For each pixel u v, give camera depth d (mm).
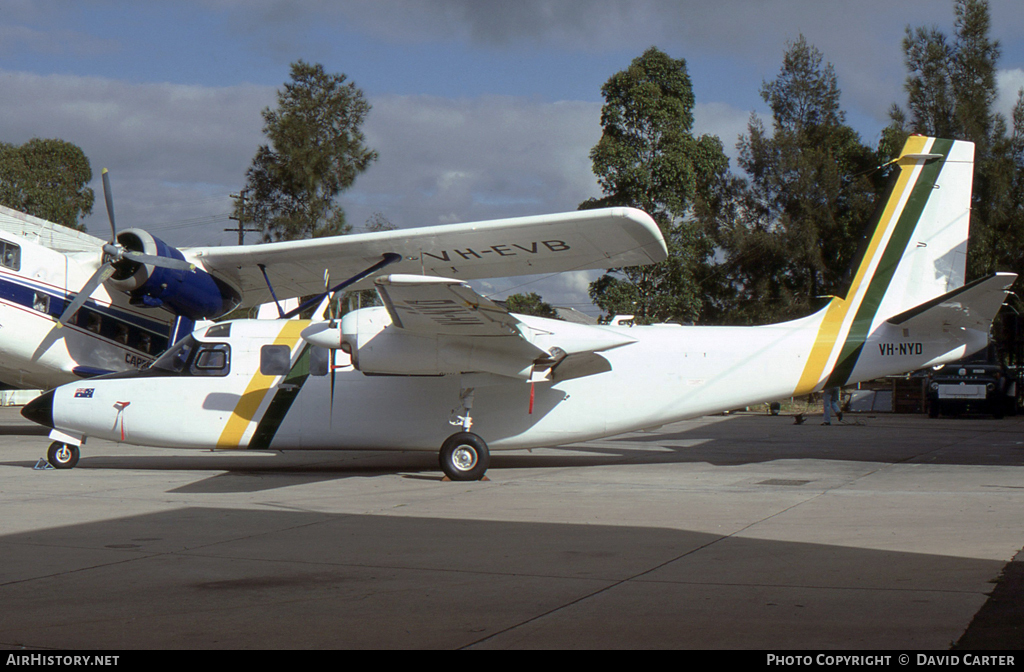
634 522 7141
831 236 36094
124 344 15836
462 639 3977
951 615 4223
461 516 7516
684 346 11148
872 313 11188
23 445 15336
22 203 49812
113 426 11070
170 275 14539
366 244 14391
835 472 10773
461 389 10539
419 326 9586
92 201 53125
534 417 11023
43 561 5707
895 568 5289
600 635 4012
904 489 9078
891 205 11227
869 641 3844
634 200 32375
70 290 15055
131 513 7715
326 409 10953
